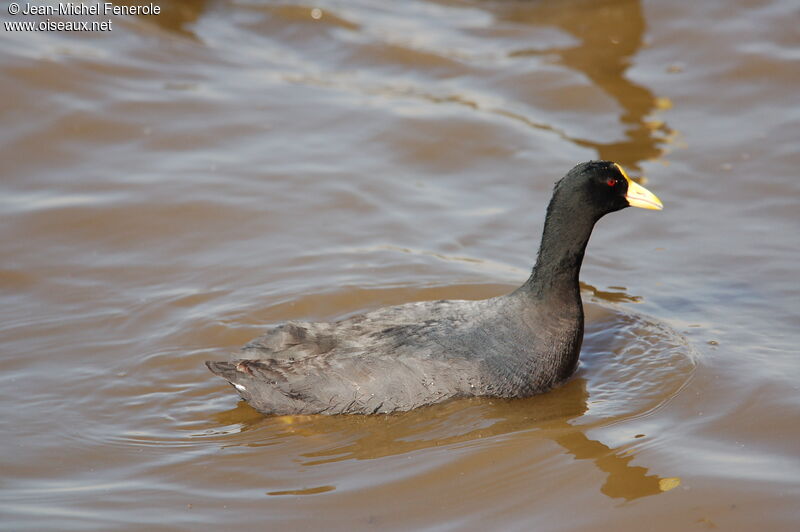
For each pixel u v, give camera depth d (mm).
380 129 19594
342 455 11219
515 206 17391
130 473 10906
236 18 23594
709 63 21297
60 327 13898
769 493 10289
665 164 18266
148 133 19125
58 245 16031
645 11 23094
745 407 11906
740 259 15586
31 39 21344
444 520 10086
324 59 22125
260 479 10797
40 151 18438
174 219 16828
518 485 10641
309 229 16672
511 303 12547
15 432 11562
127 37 22031
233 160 18547
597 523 9992
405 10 24219
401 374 11711
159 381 12734
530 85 20891
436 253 16000
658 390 12398
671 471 10773
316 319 14219
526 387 12250
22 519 10039
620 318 14172
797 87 20359
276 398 11781
